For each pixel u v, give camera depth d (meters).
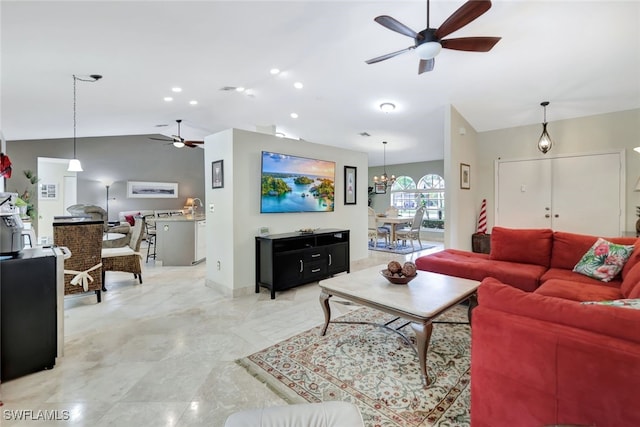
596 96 4.33
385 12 2.75
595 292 2.34
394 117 5.71
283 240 3.71
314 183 4.59
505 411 1.25
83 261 3.33
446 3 2.66
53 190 8.49
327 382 1.92
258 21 2.69
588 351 1.04
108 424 1.56
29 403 1.71
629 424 0.97
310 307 3.30
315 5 2.56
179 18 2.49
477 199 5.90
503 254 3.44
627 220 4.55
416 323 1.94
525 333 1.18
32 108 4.67
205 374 2.01
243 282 3.76
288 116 5.85
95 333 2.62
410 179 9.83
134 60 3.19
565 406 1.09
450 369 2.06
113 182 8.95
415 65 3.81
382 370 2.05
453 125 4.94
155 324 2.83
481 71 3.88
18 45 2.66
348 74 4.05
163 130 7.99
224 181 3.79
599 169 4.75
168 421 1.58
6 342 1.91
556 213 5.13
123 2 2.20
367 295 2.22
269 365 2.12
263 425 1.08
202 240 5.95
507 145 5.59
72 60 3.05
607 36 3.11
